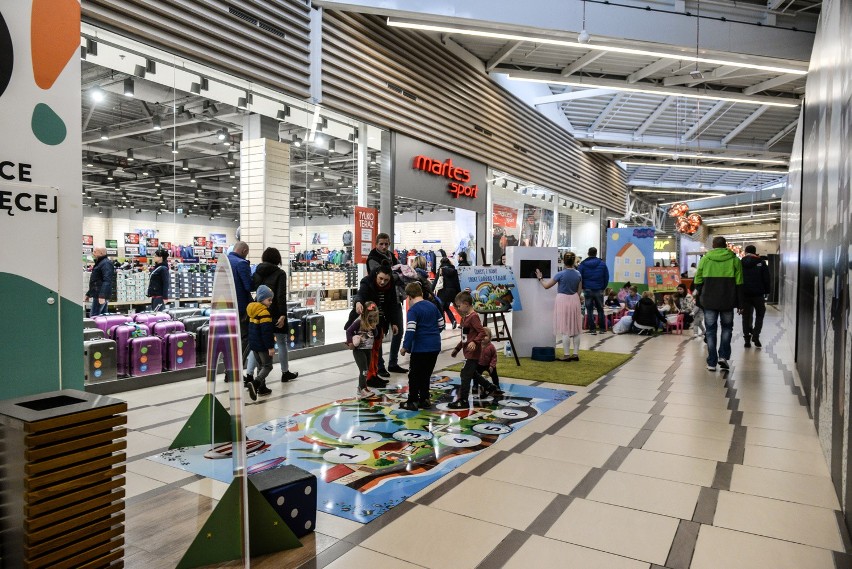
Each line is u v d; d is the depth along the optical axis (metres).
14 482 1.66
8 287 1.96
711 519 2.39
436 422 3.88
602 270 9.52
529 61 10.38
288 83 6.41
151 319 5.52
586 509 2.49
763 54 8.51
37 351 2.04
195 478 2.86
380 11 6.97
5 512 1.69
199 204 6.98
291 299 8.02
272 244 7.49
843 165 2.62
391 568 1.99
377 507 2.51
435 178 9.11
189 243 7.14
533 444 3.41
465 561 2.04
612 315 10.18
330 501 2.57
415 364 4.24
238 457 1.99
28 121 2.00
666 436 3.58
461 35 9.25
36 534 1.63
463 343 4.59
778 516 2.42
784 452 3.27
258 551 2.08
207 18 5.43
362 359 4.68
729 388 5.04
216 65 5.65
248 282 4.78
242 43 5.79
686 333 9.59
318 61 6.73
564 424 3.85
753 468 3.01
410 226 13.42
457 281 7.69
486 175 10.72
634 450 3.30
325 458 3.14
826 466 3.04
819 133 3.98
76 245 2.17
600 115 14.27
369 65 7.61
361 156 7.72
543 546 2.15
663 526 2.32
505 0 7.41
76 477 1.73
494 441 3.46
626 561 2.04
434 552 2.11
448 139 9.30
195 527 2.31
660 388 5.03
